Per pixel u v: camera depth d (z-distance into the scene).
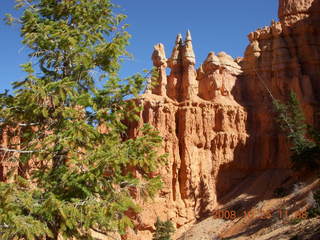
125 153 14.10
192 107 50.22
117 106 15.73
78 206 13.11
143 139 14.77
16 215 12.18
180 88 53.56
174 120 49.75
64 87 13.88
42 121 15.62
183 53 54.47
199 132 49.69
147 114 48.88
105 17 16.89
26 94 13.41
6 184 12.48
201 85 54.88
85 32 15.72
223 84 53.94
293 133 42.38
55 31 15.15
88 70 16.16
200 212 46.28
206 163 48.88
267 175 47.59
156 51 54.03
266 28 56.59
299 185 40.81
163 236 40.16
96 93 15.38
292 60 53.12
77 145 15.03
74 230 13.59
